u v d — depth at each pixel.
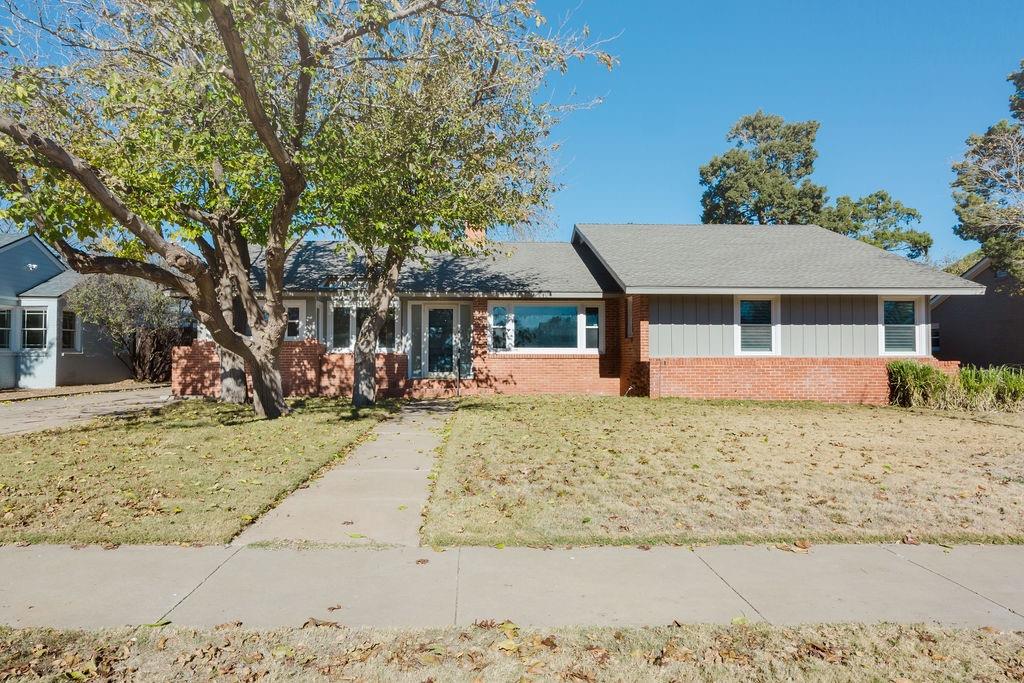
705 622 3.73
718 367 16.09
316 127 11.45
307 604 3.94
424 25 10.87
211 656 3.31
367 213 12.16
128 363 25.12
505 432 10.22
